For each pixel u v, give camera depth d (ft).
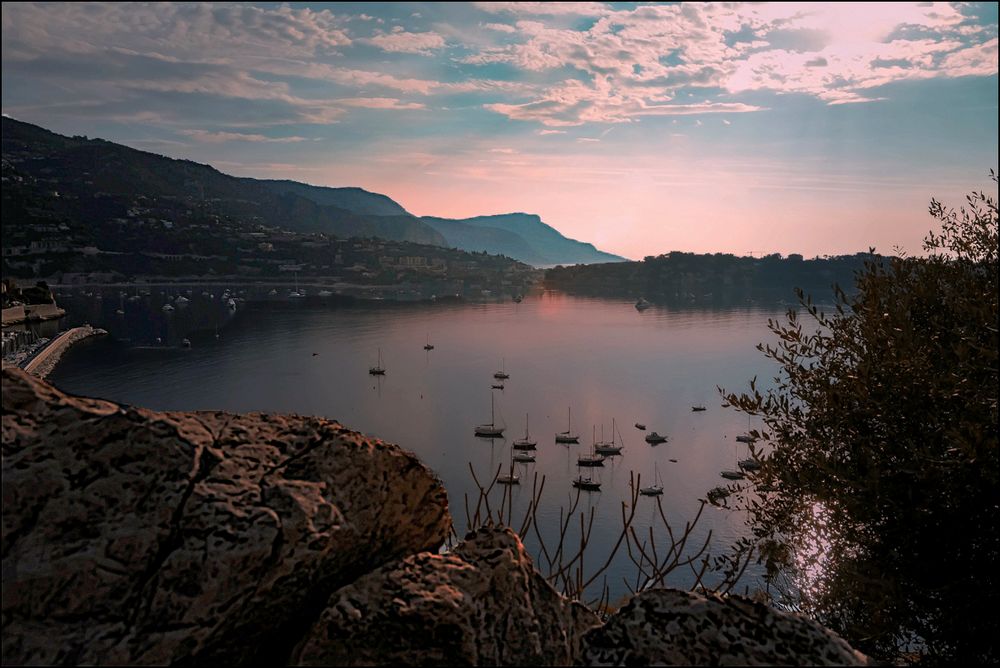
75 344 573.74
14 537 8.79
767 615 10.53
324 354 559.38
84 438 9.58
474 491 257.55
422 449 319.68
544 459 310.86
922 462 17.01
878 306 19.95
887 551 18.40
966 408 17.39
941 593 17.28
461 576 10.37
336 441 11.25
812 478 19.45
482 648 9.77
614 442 334.24
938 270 20.59
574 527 216.54
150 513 9.30
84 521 9.07
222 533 9.33
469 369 514.27
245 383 442.09
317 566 9.97
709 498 21.97
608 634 10.67
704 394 431.84
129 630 8.63
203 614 8.89
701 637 10.30
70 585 8.68
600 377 485.56
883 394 18.79
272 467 10.60
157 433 9.92
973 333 18.72
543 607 10.93
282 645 10.37
